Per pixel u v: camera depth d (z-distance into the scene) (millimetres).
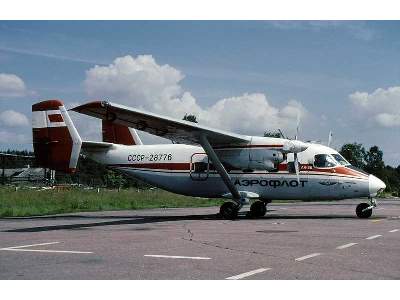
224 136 18094
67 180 90750
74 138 19266
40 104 19750
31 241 10883
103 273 7004
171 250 9258
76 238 11453
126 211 25000
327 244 9938
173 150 20406
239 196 18375
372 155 108188
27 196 31438
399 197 64375
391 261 7832
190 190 20062
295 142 18078
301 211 23922
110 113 16797
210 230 13242
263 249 9297
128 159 20938
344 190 18062
